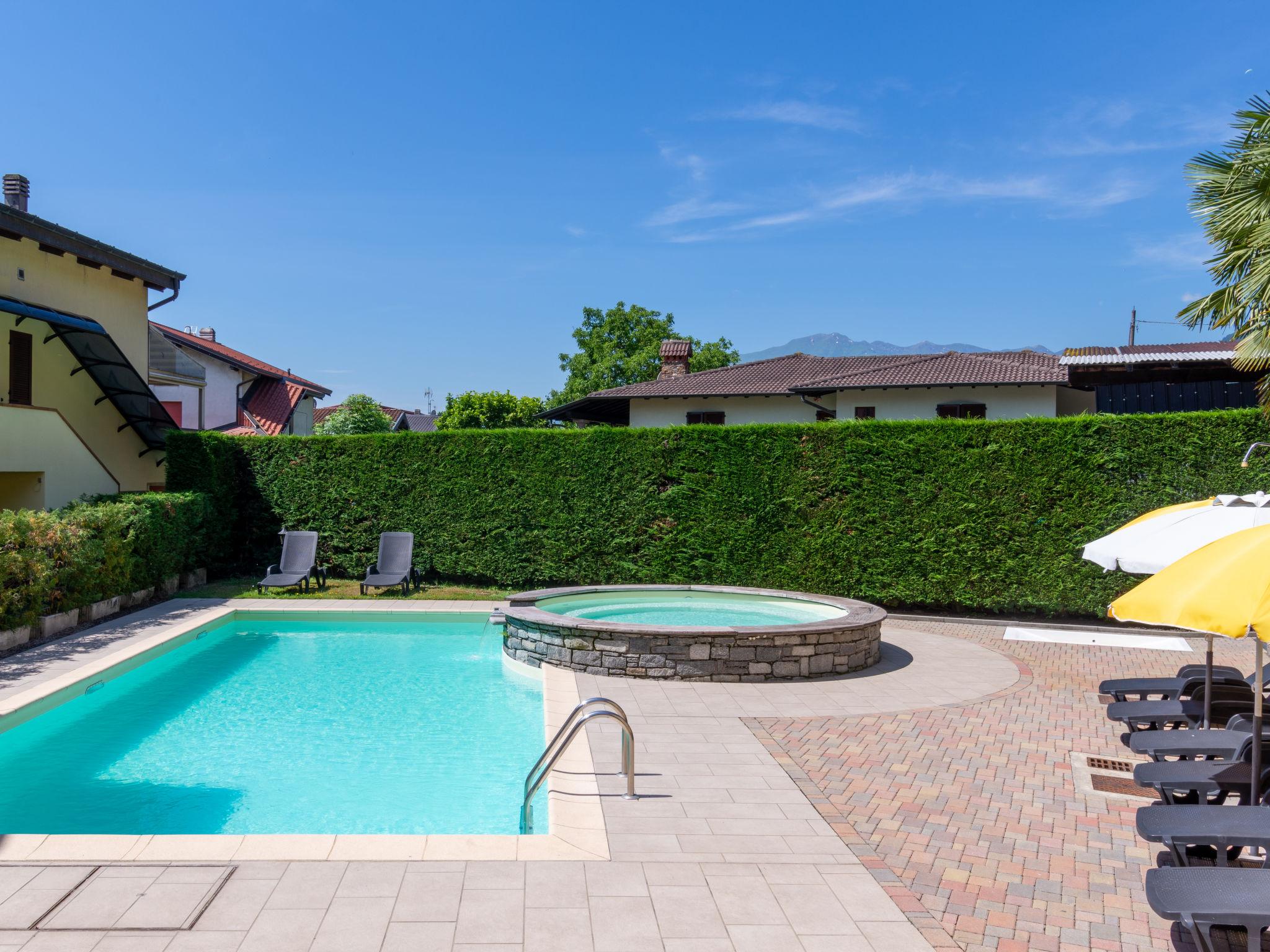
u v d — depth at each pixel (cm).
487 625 1389
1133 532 654
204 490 1692
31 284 1586
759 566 1541
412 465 1725
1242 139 1020
